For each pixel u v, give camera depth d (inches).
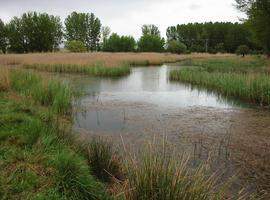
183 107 428.8
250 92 479.5
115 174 189.6
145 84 678.5
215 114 384.5
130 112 388.8
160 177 146.6
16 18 1943.9
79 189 154.3
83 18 2785.4
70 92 435.8
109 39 2516.0
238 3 1037.2
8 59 1005.8
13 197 138.7
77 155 188.1
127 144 257.6
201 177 158.2
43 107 343.0
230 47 3068.4
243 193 180.5
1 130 219.9
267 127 323.3
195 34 3476.9
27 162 172.7
